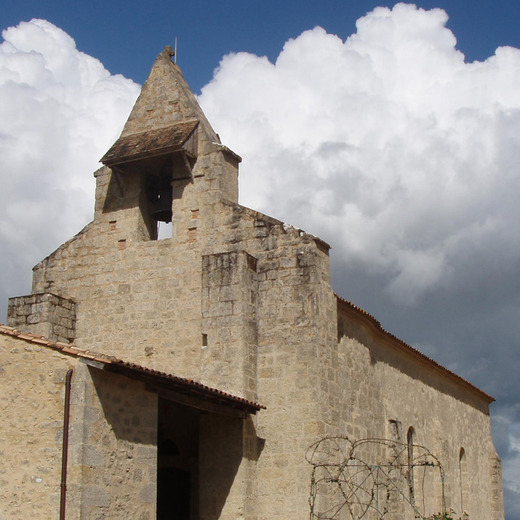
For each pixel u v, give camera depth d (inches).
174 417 1003.3
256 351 985.5
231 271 989.8
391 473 1159.6
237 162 1103.6
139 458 757.3
